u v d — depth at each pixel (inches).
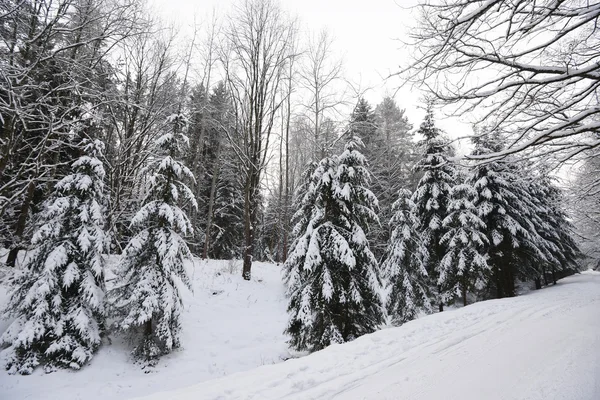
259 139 834.8
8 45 349.7
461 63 157.8
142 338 412.8
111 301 454.9
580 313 367.6
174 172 446.0
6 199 379.2
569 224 392.8
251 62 817.5
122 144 593.6
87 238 377.1
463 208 683.4
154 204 425.7
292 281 434.9
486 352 226.7
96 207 391.5
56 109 375.6
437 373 189.0
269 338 498.3
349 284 410.6
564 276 1288.1
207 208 1096.2
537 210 879.7
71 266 366.9
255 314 577.6
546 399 149.7
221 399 160.6
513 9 130.2
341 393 165.5
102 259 405.4
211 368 393.7
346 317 407.2
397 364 208.8
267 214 1309.1
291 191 1282.0
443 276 677.3
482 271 660.7
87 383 332.2
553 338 256.5
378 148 983.6
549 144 169.3
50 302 352.8
